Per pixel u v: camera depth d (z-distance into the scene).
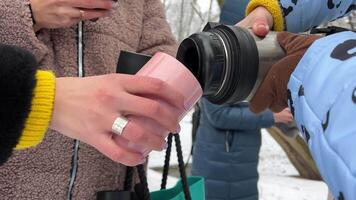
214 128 2.43
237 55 0.72
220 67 0.73
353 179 0.42
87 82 0.71
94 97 0.69
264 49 0.74
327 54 0.55
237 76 0.72
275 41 0.76
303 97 0.56
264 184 3.92
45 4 0.91
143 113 0.67
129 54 0.87
